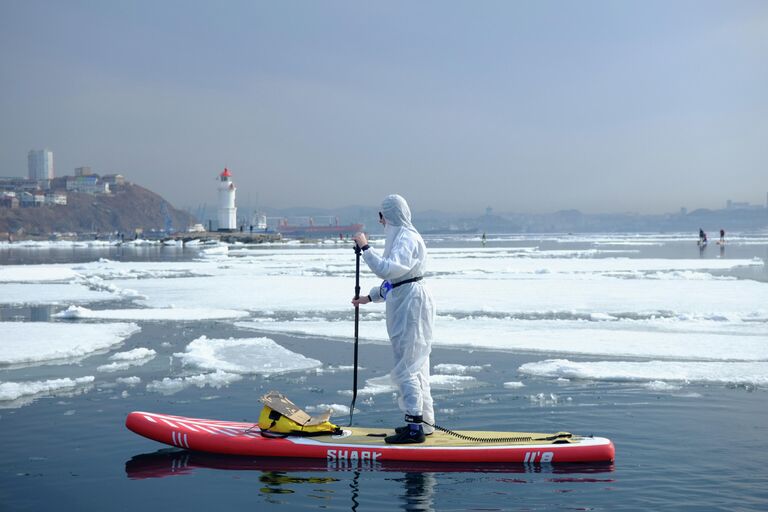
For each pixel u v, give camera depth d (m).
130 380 7.98
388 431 5.56
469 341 10.96
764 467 4.75
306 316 14.93
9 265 43.19
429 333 5.50
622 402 6.78
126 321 14.09
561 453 4.93
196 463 5.03
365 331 12.35
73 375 8.41
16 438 5.64
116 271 33.44
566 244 94.75
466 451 5.02
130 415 5.59
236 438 5.27
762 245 74.44
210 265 40.41
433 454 5.04
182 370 8.70
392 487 4.46
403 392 5.34
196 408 6.62
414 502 4.16
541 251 62.25
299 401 6.96
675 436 5.56
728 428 5.80
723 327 12.63
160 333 12.23
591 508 4.00
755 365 8.69
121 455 5.22
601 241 114.88
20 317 14.98
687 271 29.97
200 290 21.97
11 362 9.26
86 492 4.38
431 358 9.57
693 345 10.46
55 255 63.41
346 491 4.38
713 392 7.23
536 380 7.98
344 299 18.73
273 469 4.89
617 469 4.76
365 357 9.69
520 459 4.96
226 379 8.13
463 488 4.41
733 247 67.62
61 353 9.79
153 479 4.64
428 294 5.53
